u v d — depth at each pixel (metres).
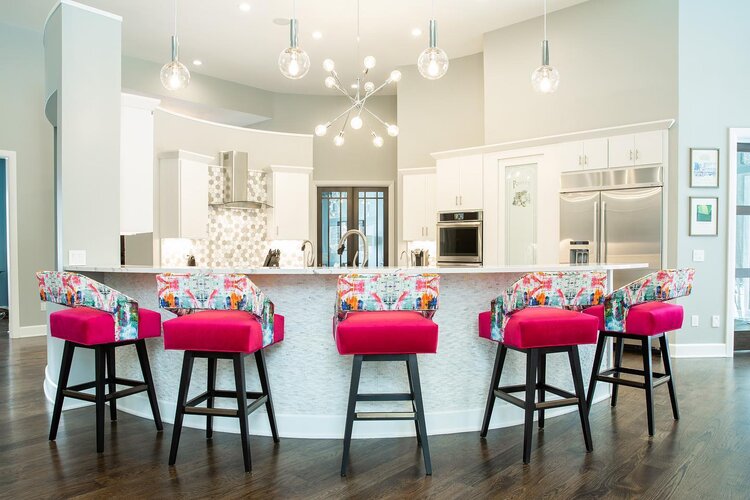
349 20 5.92
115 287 3.46
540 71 3.39
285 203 6.80
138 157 4.10
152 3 5.43
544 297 2.47
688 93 5.01
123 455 2.60
